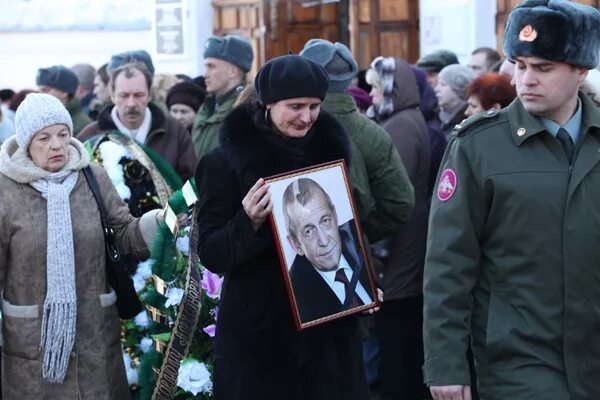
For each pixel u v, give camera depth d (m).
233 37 8.27
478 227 4.39
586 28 4.20
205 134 8.08
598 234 4.25
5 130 12.84
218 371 4.74
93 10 17.61
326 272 4.61
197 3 16.39
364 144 6.20
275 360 4.61
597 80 5.30
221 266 4.57
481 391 4.46
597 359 4.32
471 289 4.42
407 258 7.19
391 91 7.29
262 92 4.51
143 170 6.89
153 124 7.53
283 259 4.50
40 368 5.40
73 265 5.41
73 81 9.55
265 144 4.58
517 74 4.34
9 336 5.44
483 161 4.35
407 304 7.32
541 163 4.29
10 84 17.97
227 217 4.63
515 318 4.32
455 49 13.37
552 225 4.26
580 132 4.32
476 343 4.46
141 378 6.09
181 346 5.54
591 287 4.27
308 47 6.37
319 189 4.61
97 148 6.95
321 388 4.63
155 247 5.70
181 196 5.62
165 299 5.99
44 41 17.86
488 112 4.45
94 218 5.52
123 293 5.60
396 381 7.38
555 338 4.27
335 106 6.24
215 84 8.24
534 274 4.29
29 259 5.38
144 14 17.42
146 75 7.45
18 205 5.38
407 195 6.34
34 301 5.40
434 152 7.46
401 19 15.15
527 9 4.25
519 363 4.32
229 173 4.61
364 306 4.71
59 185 5.43
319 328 4.65
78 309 5.46
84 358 5.48
